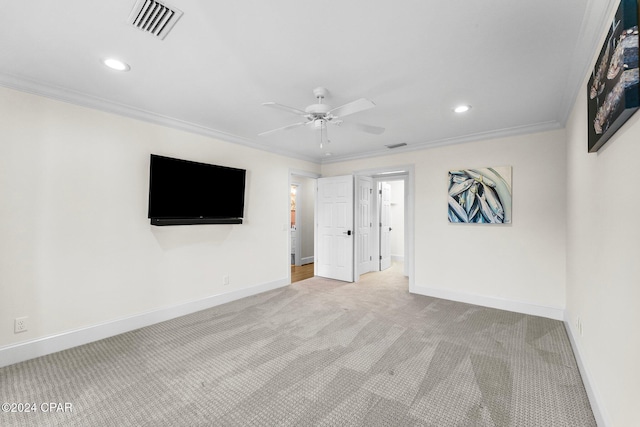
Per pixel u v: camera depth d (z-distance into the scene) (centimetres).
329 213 553
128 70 226
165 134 336
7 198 237
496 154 377
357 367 233
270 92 263
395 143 436
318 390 204
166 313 335
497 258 377
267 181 462
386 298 422
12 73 230
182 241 353
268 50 197
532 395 197
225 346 270
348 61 210
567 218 313
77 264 273
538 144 349
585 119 217
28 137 246
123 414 180
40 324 253
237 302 402
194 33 179
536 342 276
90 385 209
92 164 281
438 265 425
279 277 484
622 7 119
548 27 170
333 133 386
